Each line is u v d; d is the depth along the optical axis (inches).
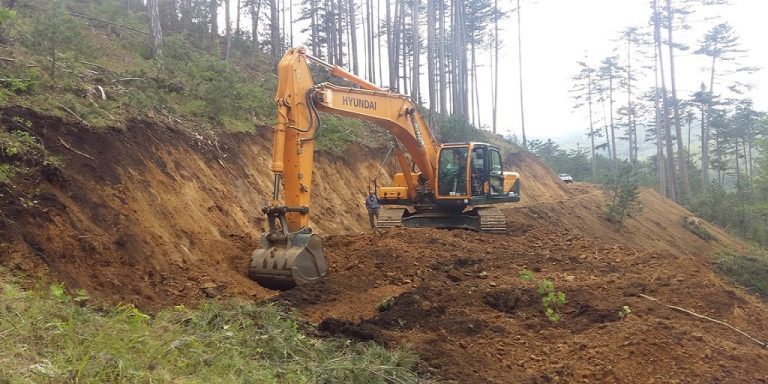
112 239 317.7
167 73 582.2
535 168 1358.3
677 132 1658.5
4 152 306.2
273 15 1053.2
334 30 1280.8
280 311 285.4
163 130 463.2
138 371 176.9
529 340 283.6
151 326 227.6
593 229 970.7
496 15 1740.9
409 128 539.5
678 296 331.0
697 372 250.7
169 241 357.1
